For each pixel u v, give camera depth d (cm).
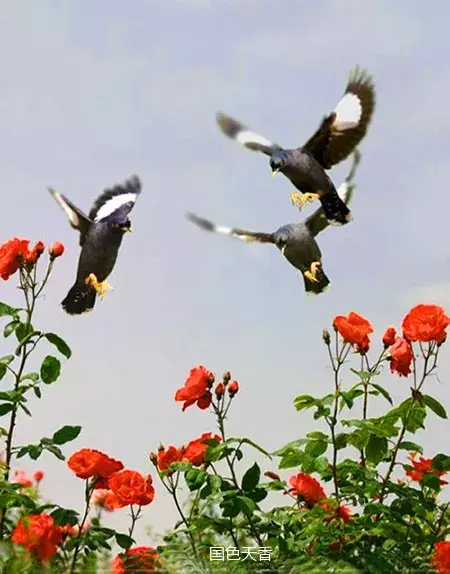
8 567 890
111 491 1016
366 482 985
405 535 994
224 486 926
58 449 988
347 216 1209
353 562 931
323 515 947
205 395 970
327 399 944
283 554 920
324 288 1251
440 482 1044
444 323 972
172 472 955
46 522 903
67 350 1041
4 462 1000
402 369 983
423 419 997
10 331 1040
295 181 1215
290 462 950
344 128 1183
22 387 1023
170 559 905
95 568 938
